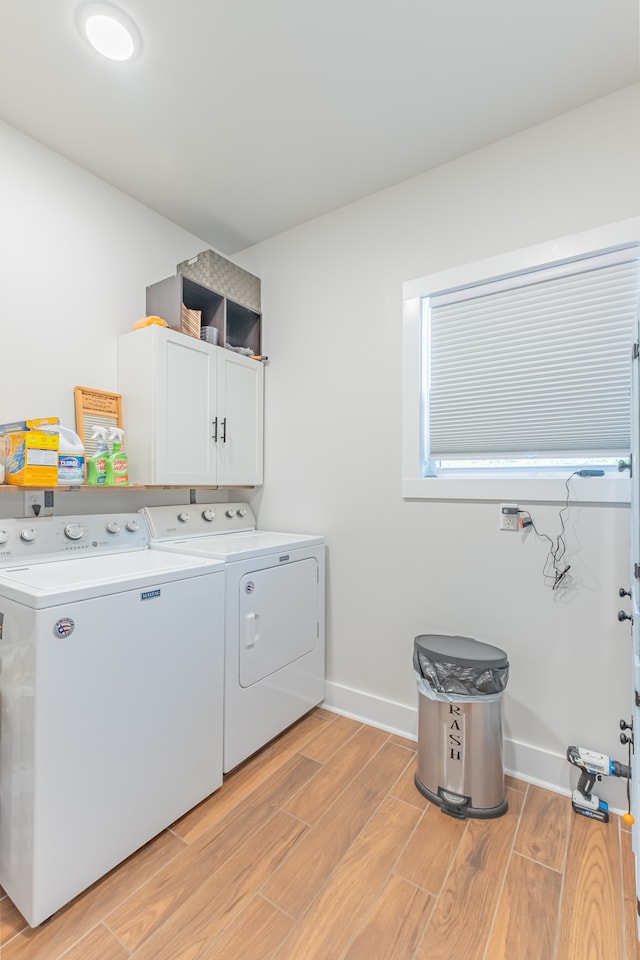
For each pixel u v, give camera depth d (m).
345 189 2.16
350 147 1.89
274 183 2.12
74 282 1.97
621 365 1.63
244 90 1.61
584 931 1.13
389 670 2.11
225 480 2.33
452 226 1.95
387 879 1.28
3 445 1.63
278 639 1.97
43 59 1.47
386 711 2.10
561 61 1.50
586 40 1.42
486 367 1.90
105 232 2.09
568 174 1.69
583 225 1.66
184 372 2.11
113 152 1.91
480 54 1.47
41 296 1.85
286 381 2.51
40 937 1.11
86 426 1.96
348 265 2.27
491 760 1.55
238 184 2.13
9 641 1.22
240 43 1.43
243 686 1.77
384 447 2.13
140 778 1.37
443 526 1.96
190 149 1.90
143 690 1.38
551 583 1.72
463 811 1.52
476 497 1.87
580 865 1.33
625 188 1.59
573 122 1.69
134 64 1.50
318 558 2.25
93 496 2.03
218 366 2.29
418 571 2.03
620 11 1.33
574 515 1.68
